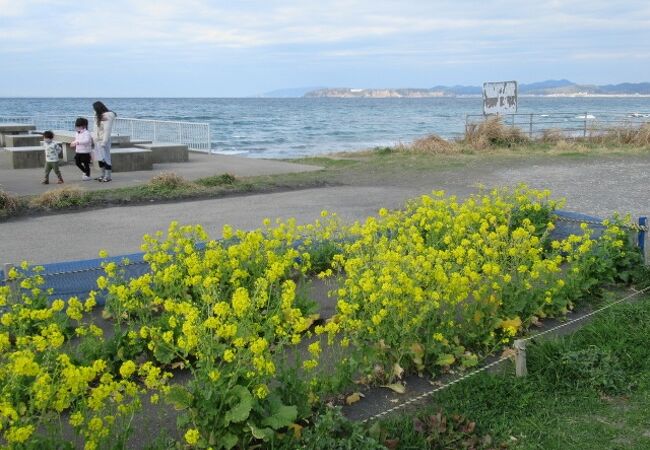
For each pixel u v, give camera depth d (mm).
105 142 16109
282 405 4137
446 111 118562
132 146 22406
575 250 8000
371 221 7527
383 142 42812
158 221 11562
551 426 4613
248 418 3992
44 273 6934
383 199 13930
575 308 7090
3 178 16812
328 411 4285
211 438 3949
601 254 7781
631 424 4629
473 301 6406
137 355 5488
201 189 14641
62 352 5602
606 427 4578
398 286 5430
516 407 4871
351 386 5148
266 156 31484
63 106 137125
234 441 3908
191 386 4121
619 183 16078
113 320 6609
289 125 67438
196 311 4504
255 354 4105
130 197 13609
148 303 6176
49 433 3932
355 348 5605
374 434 4227
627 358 5629
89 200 13180
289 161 22156
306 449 4031
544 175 17641
